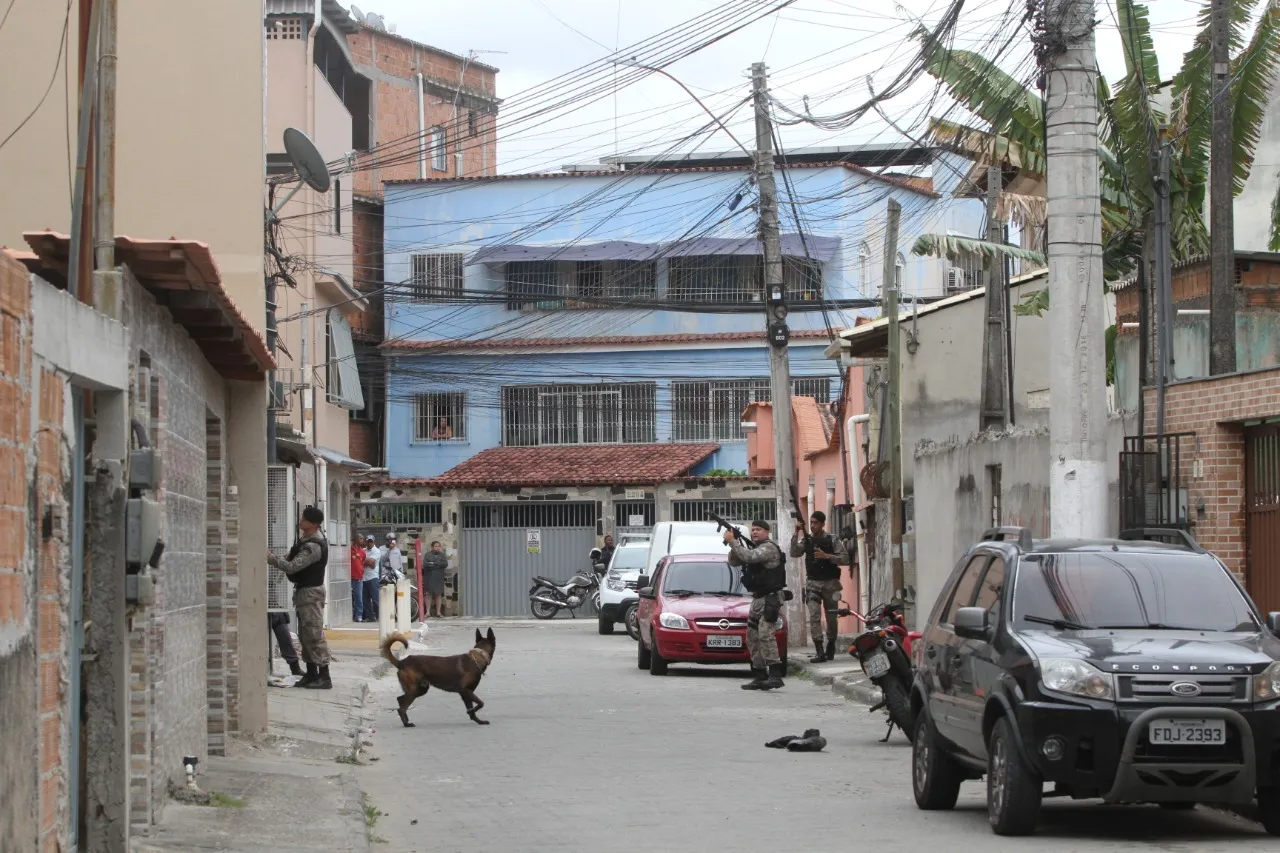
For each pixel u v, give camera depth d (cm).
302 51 4156
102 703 922
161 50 1711
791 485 3056
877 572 3375
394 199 5694
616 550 4175
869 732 1836
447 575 5203
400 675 1944
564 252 5528
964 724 1168
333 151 4484
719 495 5075
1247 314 2103
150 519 930
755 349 5484
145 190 1698
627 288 5569
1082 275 1622
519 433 5584
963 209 5562
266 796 1263
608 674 2714
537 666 2906
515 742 1758
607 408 5556
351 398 4647
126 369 936
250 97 1712
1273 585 1586
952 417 3144
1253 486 1633
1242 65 2161
